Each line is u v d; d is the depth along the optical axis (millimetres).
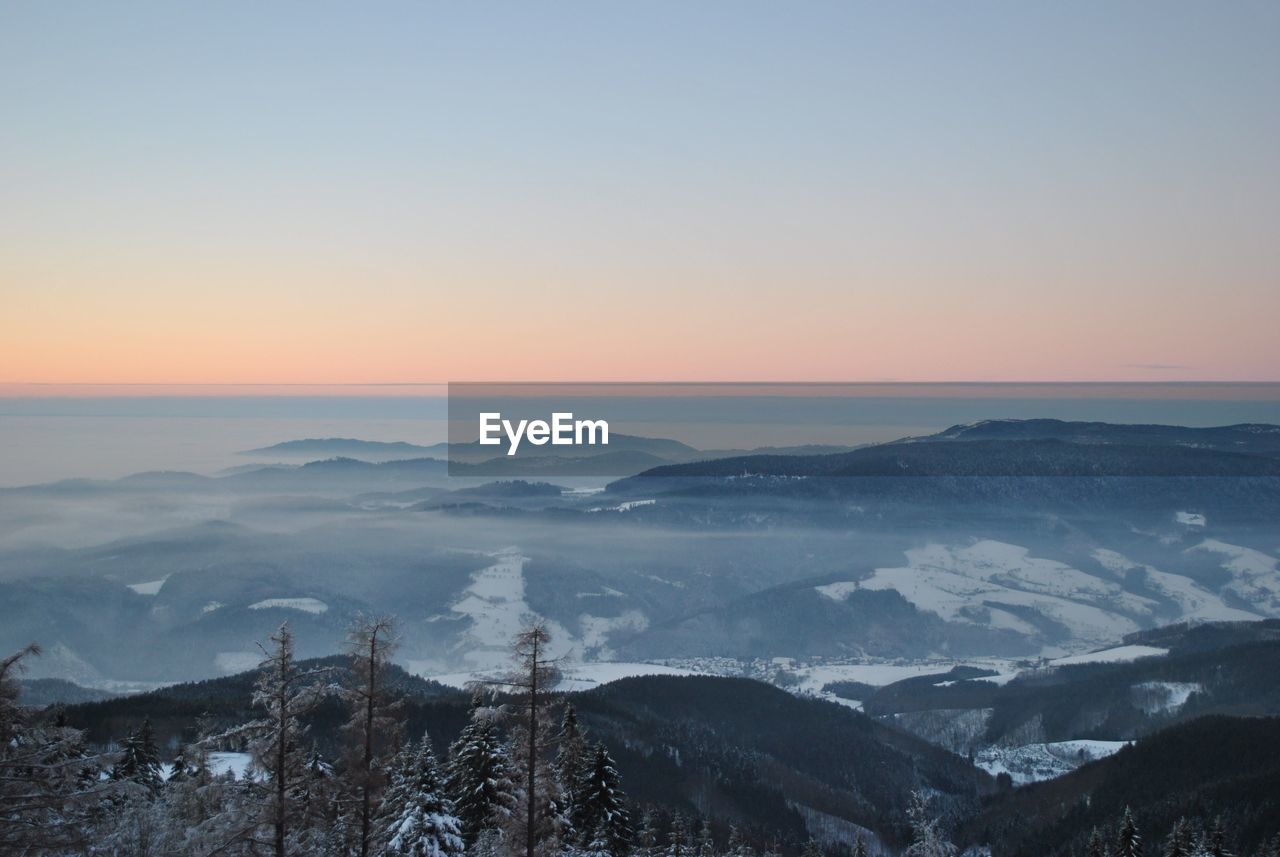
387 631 35406
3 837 21156
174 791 37031
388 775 36719
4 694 21906
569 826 47594
